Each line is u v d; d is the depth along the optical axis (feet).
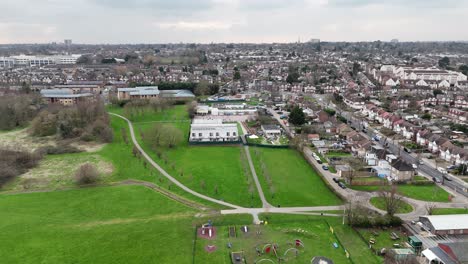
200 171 444.14
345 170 427.33
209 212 340.18
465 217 307.37
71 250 277.64
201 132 573.33
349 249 277.64
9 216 331.77
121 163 475.31
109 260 264.93
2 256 269.64
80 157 499.92
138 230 306.96
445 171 440.04
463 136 567.18
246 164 471.62
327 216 330.95
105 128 588.09
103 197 373.61
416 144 548.72
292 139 558.56
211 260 264.31
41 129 613.52
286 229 307.17
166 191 388.37
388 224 310.24
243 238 293.64
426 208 339.57
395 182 404.98
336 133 610.24
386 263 254.27
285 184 406.00
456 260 246.68
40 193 384.68
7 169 433.89
